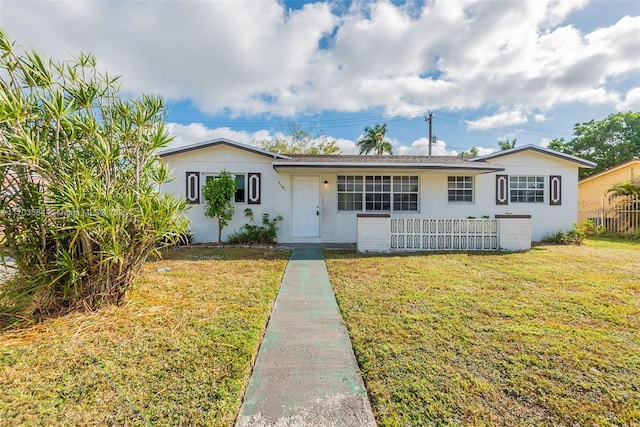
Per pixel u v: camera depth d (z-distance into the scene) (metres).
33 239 3.25
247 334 2.88
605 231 11.89
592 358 2.40
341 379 2.16
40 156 2.94
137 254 3.80
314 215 9.99
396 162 9.42
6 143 2.80
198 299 3.94
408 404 1.87
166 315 3.37
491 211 10.26
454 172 9.64
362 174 10.03
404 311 3.47
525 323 3.10
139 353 2.52
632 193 12.01
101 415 1.79
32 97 3.16
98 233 3.28
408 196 10.16
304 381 2.13
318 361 2.42
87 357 2.46
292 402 1.90
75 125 3.30
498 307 3.58
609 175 15.36
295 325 3.15
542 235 10.35
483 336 2.80
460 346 2.61
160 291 4.28
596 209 12.83
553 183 10.38
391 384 2.07
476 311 3.46
